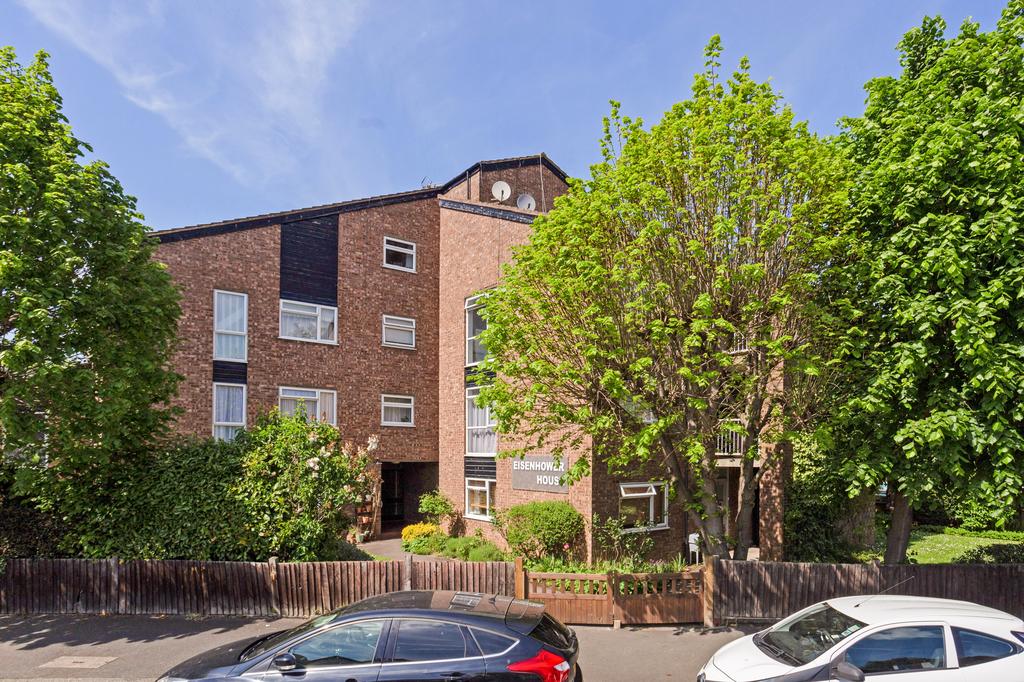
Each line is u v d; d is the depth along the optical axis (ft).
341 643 20.29
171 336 41.42
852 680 19.76
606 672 28.86
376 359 68.28
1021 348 30.04
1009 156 31.14
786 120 33.65
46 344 33.35
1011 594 37.11
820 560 49.42
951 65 35.88
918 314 31.35
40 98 36.94
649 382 33.30
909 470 33.58
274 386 61.87
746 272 31.27
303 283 64.39
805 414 36.11
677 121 34.19
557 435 52.65
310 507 40.06
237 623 35.96
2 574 37.99
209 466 39.58
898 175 33.45
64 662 29.96
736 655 23.03
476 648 20.01
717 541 37.76
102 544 39.09
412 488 74.84
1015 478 30.58
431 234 73.15
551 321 35.19
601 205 33.47
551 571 37.68
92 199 36.47
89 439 37.32
